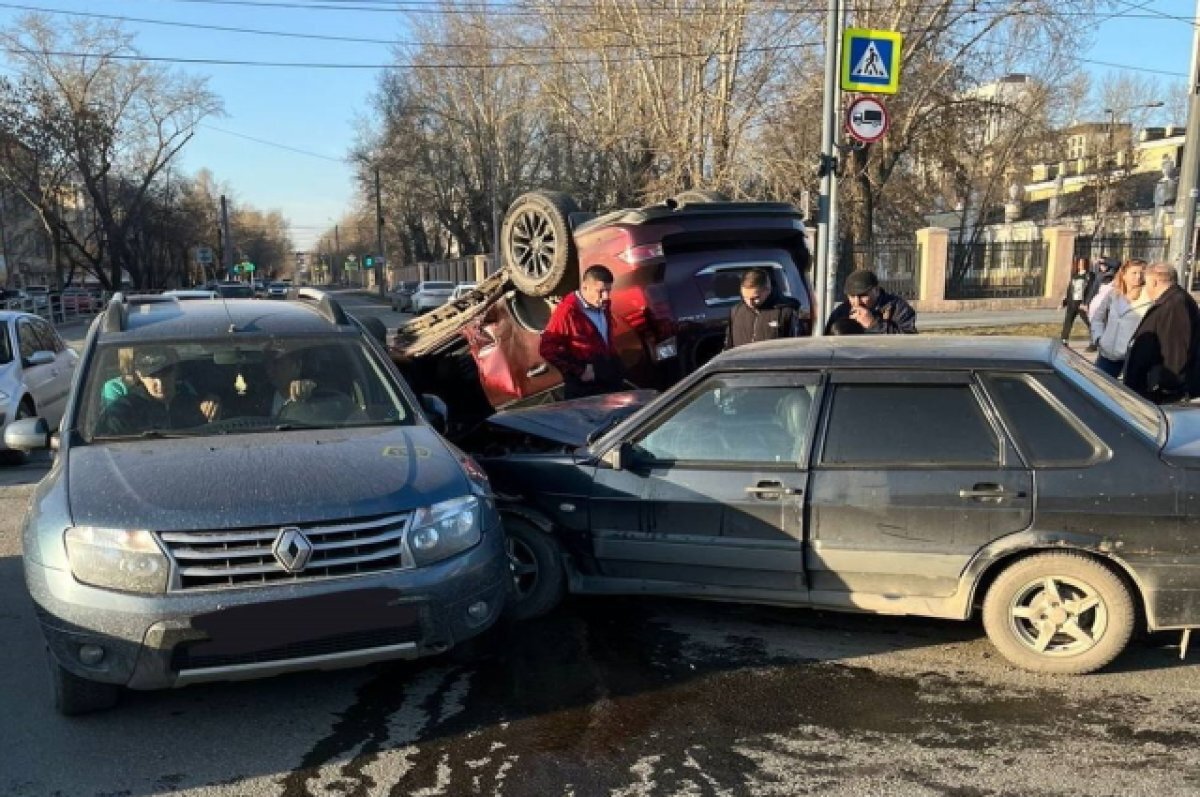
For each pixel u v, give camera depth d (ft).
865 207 93.40
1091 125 168.86
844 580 13.47
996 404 12.92
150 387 14.40
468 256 184.75
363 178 218.38
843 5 37.91
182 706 12.45
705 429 14.29
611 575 15.01
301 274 547.49
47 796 10.38
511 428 17.06
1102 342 29.40
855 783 10.37
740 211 23.16
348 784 10.52
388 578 11.09
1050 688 12.60
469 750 11.23
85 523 11.00
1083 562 12.55
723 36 75.25
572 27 88.94
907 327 20.18
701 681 13.06
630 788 10.35
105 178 158.81
